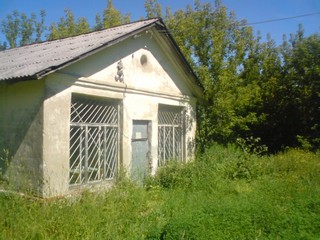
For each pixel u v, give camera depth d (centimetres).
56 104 657
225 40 1386
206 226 495
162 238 485
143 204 661
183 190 791
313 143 1500
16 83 683
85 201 601
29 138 657
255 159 1050
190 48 1375
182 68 1059
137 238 498
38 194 633
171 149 1077
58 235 494
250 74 1661
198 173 885
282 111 1638
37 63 685
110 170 820
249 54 1719
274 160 1103
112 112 829
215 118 1316
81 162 727
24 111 670
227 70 1323
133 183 752
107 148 812
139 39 898
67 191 680
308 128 1588
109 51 793
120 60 829
